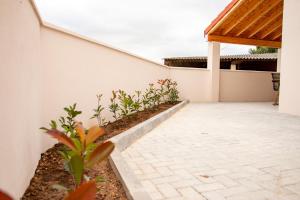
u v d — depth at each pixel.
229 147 4.09
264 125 6.09
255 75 13.91
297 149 3.97
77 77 4.07
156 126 5.86
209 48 12.83
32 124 2.32
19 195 1.80
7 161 1.51
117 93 5.89
